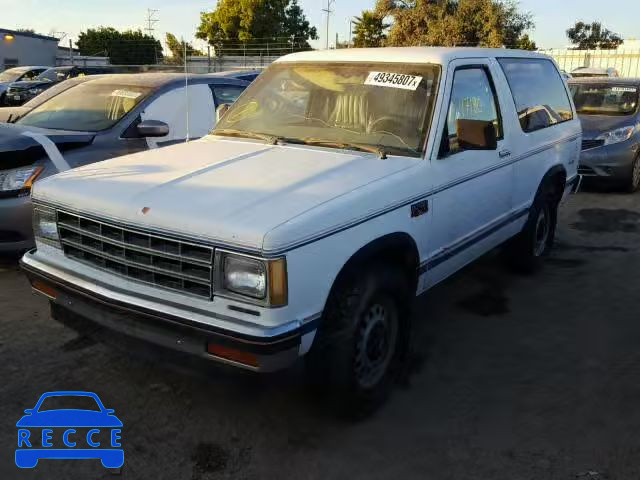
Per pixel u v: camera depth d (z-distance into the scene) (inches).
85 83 279.1
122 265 126.6
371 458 125.4
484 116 181.2
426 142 153.5
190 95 269.7
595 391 151.2
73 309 133.7
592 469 122.1
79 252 136.4
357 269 131.0
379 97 165.5
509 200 196.5
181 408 141.5
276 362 111.7
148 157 157.0
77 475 119.0
